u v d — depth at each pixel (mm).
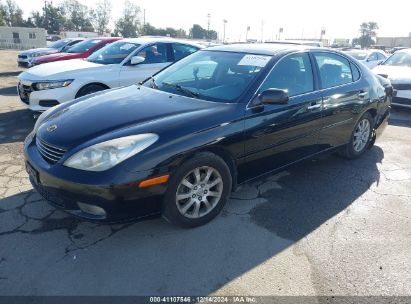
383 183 4117
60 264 2564
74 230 2965
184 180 2836
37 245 2760
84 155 2584
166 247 2797
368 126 4859
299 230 3104
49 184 2678
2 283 2365
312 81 3875
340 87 4184
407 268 2668
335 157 4938
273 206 3490
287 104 3496
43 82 5824
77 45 11297
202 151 2883
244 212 3357
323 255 2781
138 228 3033
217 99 3291
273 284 2455
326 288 2434
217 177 3051
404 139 5922
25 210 3227
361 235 3066
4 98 8461
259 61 3582
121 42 7316
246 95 3240
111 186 2490
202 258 2689
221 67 3719
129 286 2389
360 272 2604
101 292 2330
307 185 3986
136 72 6637
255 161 3365
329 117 4035
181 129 2781
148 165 2582
